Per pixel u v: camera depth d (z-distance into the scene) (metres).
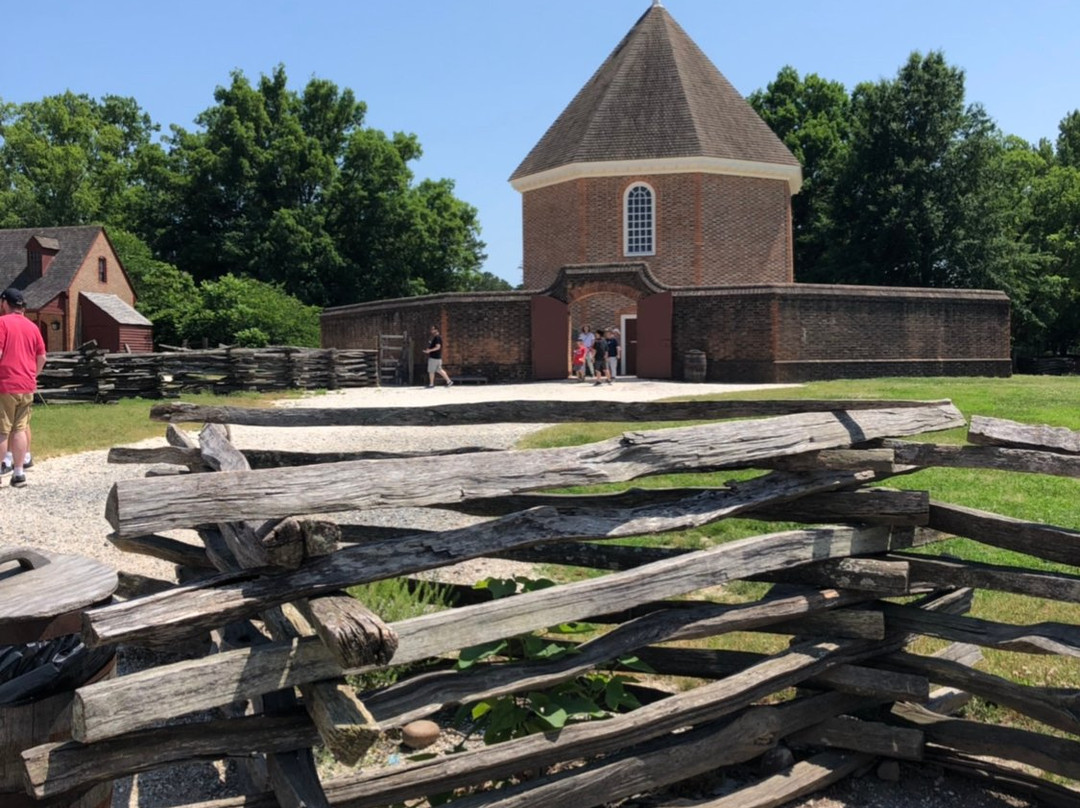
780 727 4.12
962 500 9.00
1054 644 3.87
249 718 3.06
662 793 4.08
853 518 4.38
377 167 61.25
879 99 45.53
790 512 4.44
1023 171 55.47
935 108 44.66
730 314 28.61
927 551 7.50
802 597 4.20
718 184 33.81
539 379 29.50
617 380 29.45
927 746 4.39
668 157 33.28
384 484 3.11
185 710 2.77
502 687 3.60
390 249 61.16
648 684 4.93
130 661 5.50
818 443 4.07
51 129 74.25
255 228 59.50
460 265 65.50
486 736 3.90
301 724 3.13
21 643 2.96
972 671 4.20
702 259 33.59
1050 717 3.95
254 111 60.75
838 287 28.86
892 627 4.35
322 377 27.31
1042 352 55.34
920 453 4.27
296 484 2.96
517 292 29.69
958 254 44.47
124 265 56.81
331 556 3.07
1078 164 61.47
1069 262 52.31
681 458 3.73
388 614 4.80
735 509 3.97
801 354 28.42
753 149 34.72
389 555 3.17
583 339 29.02
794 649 4.22
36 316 50.25
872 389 20.69
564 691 4.07
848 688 4.27
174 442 4.50
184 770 4.17
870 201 45.81
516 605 3.44
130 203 64.69
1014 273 47.41
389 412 4.65
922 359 30.17
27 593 3.04
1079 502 8.93
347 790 3.26
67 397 22.83
